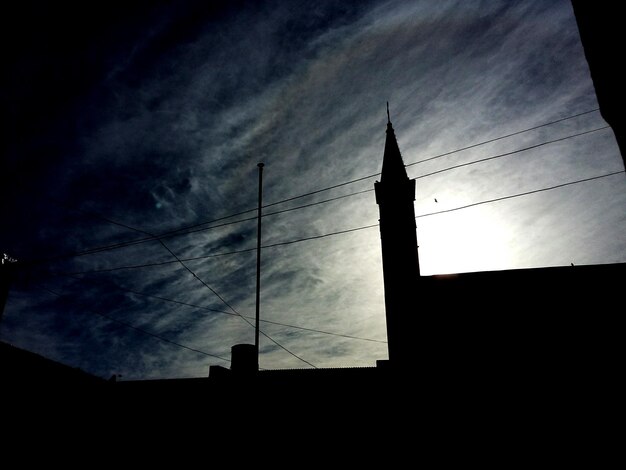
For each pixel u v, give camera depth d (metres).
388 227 26.95
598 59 5.01
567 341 19.16
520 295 20.98
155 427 21.11
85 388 21.20
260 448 19.75
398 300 23.81
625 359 18.09
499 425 17.70
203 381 22.05
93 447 20.41
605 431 16.62
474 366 19.52
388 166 29.42
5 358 17.77
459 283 22.23
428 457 17.84
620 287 19.97
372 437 19.06
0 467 16.58
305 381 21.19
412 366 20.48
